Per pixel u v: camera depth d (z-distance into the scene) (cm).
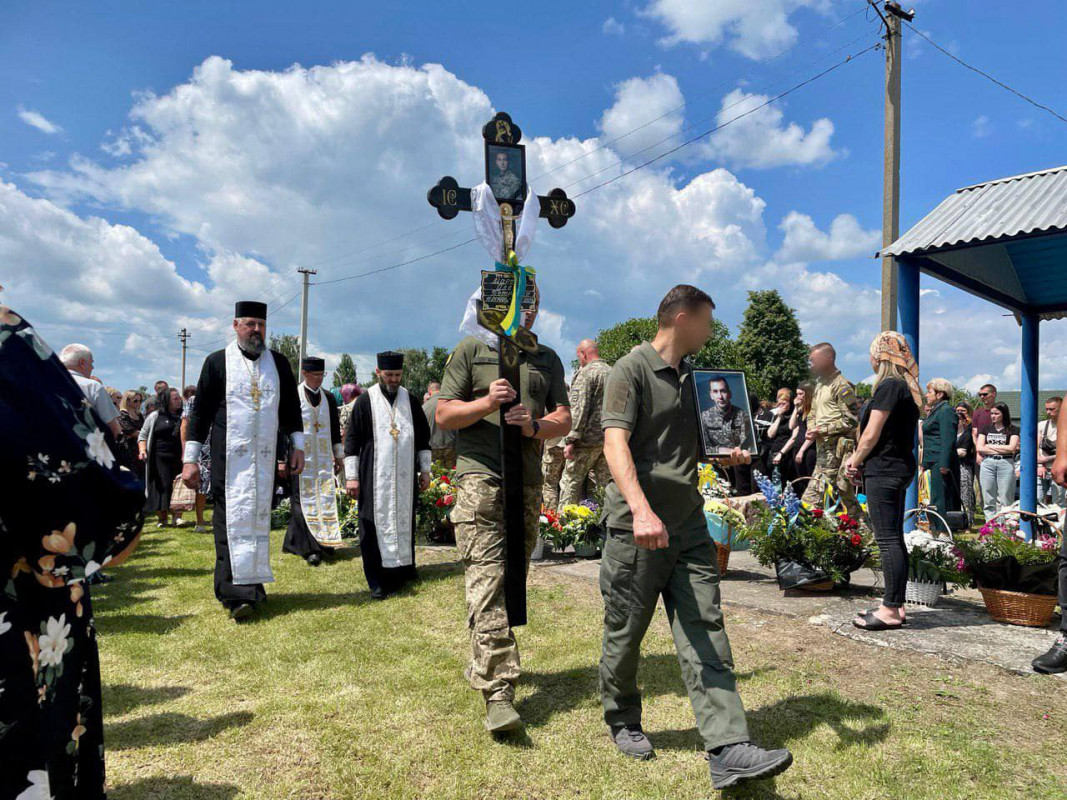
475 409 319
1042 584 427
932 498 810
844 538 509
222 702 340
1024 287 816
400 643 430
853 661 376
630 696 294
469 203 346
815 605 479
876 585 533
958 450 1037
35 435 150
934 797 254
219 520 498
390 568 568
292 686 360
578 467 730
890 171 1193
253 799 254
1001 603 435
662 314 283
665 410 273
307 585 599
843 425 696
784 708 323
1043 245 730
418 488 653
